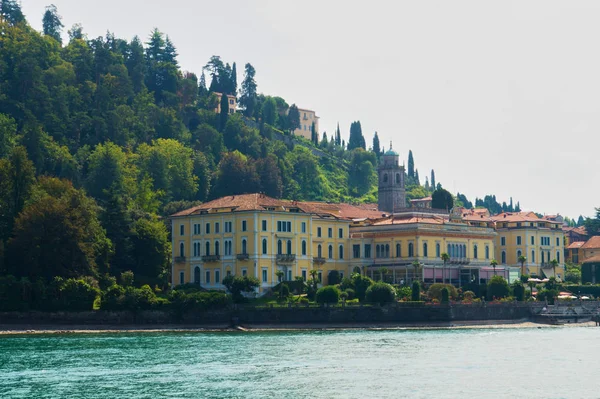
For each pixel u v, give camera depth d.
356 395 119.12
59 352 155.75
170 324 199.62
